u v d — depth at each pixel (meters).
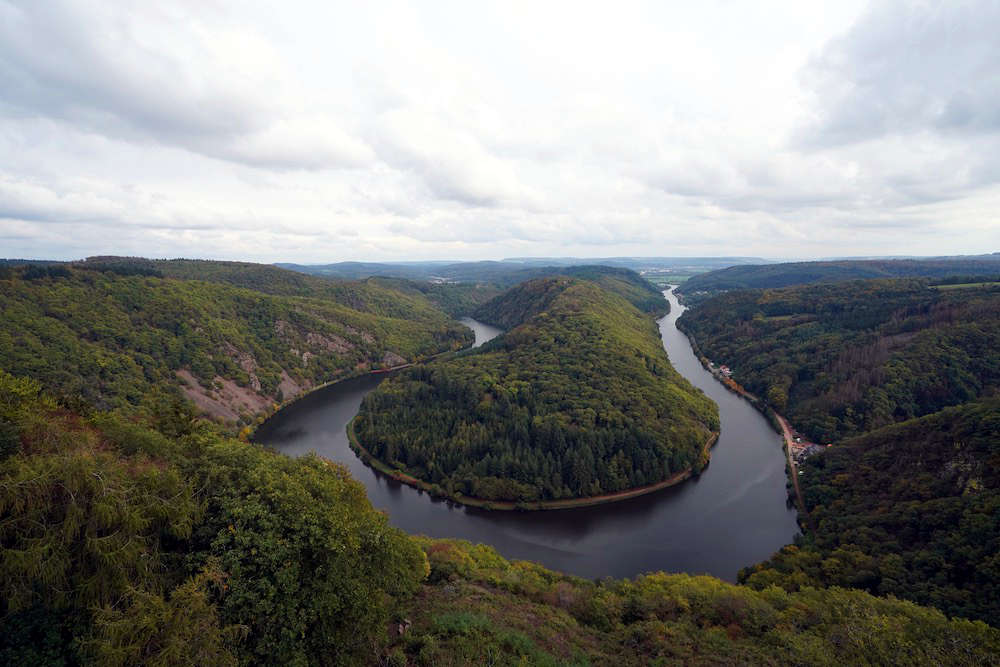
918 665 32.50
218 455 33.81
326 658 27.12
